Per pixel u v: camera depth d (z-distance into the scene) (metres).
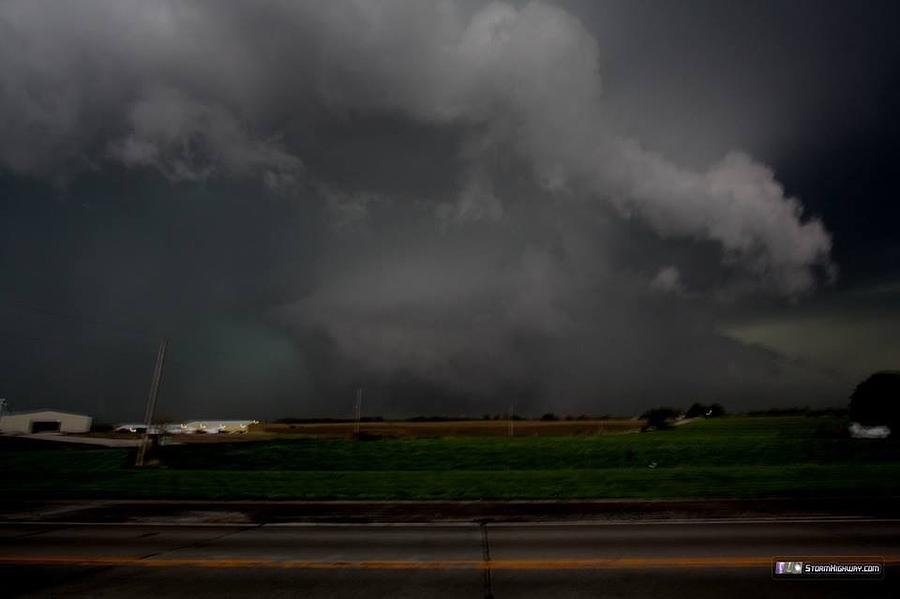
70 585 7.97
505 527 12.72
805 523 12.16
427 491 19.61
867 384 37.72
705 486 18.66
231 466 35.03
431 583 7.80
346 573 8.46
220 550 10.41
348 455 39.75
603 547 10.02
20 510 16.62
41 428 70.06
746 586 7.32
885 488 17.12
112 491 20.66
